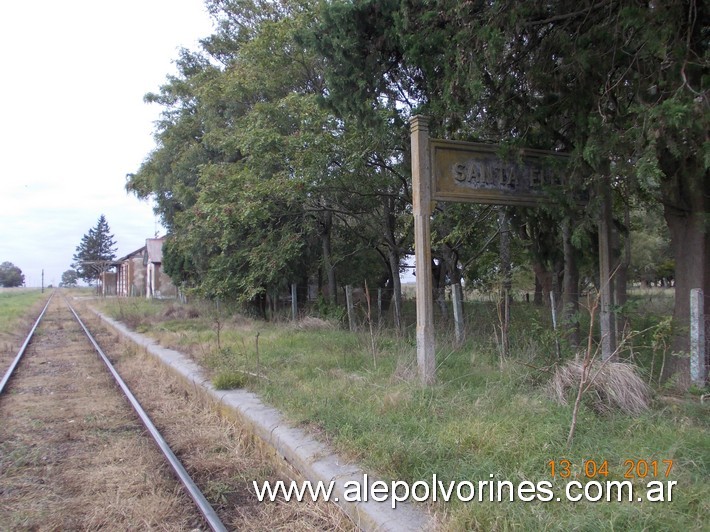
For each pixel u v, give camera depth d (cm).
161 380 962
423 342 652
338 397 618
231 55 2052
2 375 1034
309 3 1357
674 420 475
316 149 1205
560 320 841
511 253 1380
